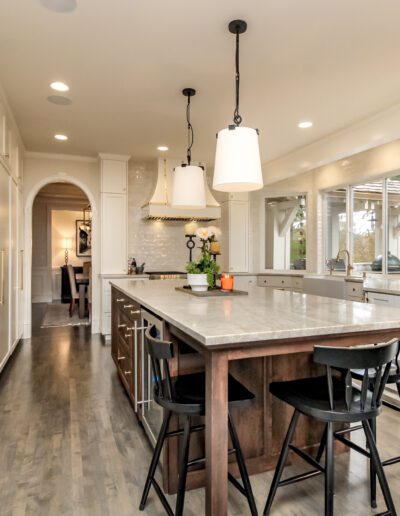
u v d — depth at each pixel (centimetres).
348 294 453
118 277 521
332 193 573
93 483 192
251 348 146
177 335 179
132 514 170
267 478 197
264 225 631
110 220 538
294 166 511
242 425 198
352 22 230
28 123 405
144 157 548
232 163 221
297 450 171
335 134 436
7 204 379
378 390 148
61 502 177
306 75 298
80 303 693
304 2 212
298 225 619
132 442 234
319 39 248
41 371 374
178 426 188
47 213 962
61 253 1003
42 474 199
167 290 297
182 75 298
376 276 486
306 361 208
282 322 161
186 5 213
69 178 543
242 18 226
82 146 492
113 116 385
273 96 336
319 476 199
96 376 360
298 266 618
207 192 562
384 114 369
